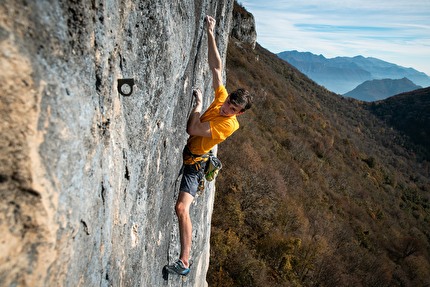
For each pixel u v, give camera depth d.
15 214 1.17
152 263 3.29
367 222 34.81
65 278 1.46
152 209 3.03
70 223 1.43
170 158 3.33
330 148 47.12
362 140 80.00
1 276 1.11
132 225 2.53
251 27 63.75
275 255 18.50
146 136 2.56
